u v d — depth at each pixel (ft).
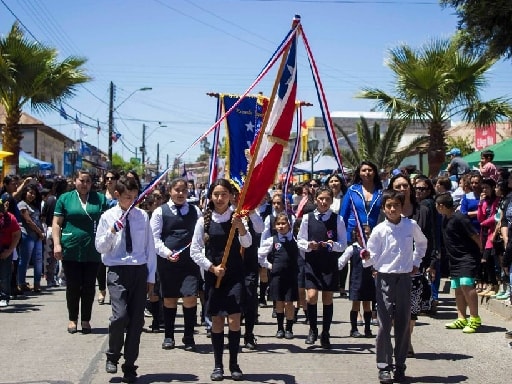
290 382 22.04
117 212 22.66
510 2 37.88
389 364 22.17
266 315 35.45
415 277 24.64
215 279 22.30
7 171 71.15
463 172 47.44
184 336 26.96
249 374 23.07
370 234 24.86
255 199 22.79
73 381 22.03
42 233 42.32
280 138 23.15
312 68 22.74
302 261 31.83
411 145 88.79
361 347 27.35
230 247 22.13
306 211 39.60
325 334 27.12
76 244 29.30
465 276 29.81
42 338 28.68
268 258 30.01
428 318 33.63
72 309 29.76
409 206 25.41
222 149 40.78
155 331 30.63
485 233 36.37
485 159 45.91
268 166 22.98
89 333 29.73
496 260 34.88
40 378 22.36
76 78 73.92
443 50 65.46
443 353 26.04
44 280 48.83
